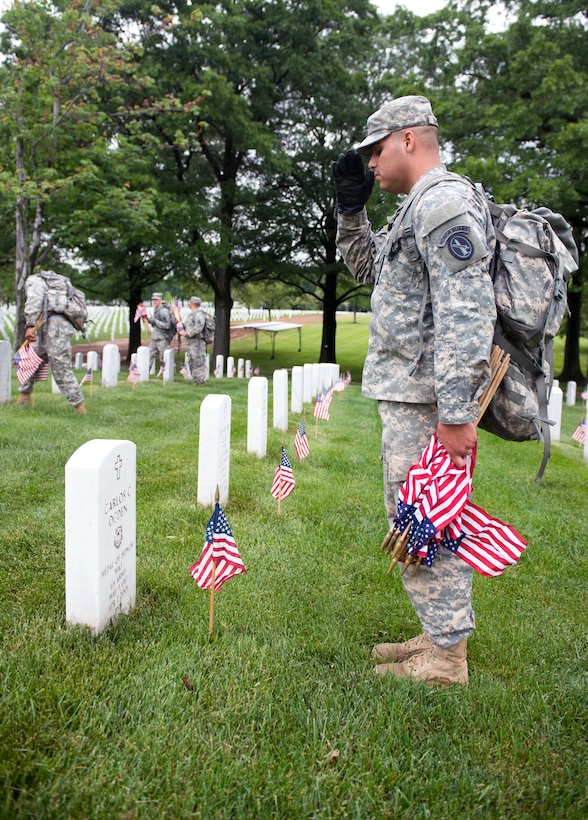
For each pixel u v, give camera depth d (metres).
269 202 27.89
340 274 32.50
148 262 29.67
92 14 16.00
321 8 23.70
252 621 3.22
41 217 15.69
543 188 19.45
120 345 37.59
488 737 2.42
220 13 21.66
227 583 3.68
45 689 2.44
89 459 2.84
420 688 2.64
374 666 2.87
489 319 2.26
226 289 28.88
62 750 2.14
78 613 2.91
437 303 2.30
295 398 11.55
